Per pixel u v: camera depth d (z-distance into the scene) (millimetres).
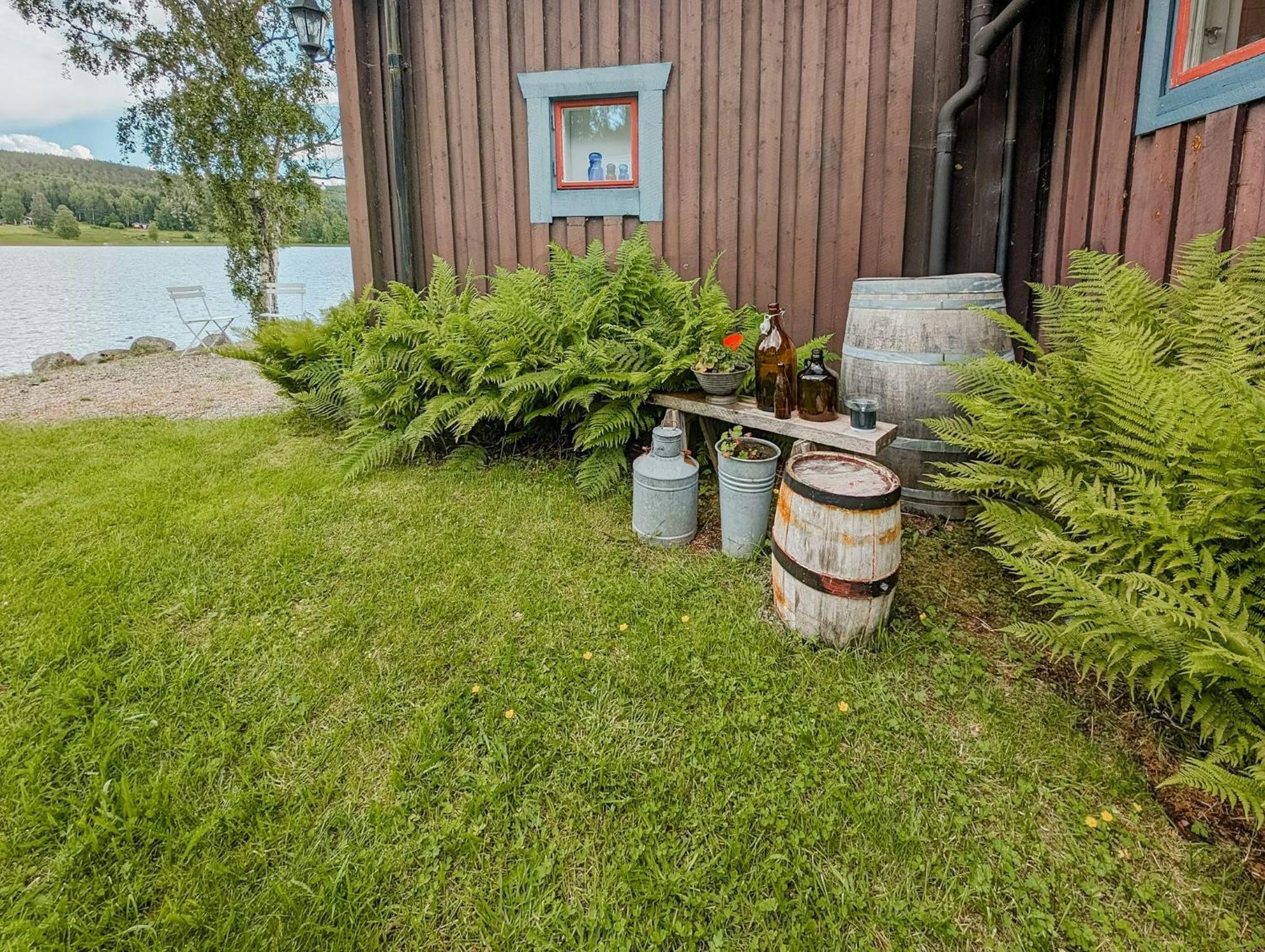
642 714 1478
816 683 1568
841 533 1625
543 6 3414
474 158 3664
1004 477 1935
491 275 3777
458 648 1714
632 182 3506
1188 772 1130
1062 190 2855
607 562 2156
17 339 7945
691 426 2926
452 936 1029
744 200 3359
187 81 8109
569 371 2789
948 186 2979
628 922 1042
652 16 3303
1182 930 1029
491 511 2564
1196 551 1456
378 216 3848
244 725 1451
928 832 1189
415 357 3119
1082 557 1660
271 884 1095
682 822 1212
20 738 1392
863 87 3088
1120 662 1432
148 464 3143
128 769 1320
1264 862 1133
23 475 2971
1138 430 1628
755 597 1959
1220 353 1771
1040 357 2172
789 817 1216
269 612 1890
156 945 999
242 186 8250
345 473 2910
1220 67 1899
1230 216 1907
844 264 3258
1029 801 1251
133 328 9070
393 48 3543
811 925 1035
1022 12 2461
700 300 3070
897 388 2406
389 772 1328
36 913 1042
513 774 1315
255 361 3969
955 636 1762
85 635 1747
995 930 1033
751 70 3236
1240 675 1180
